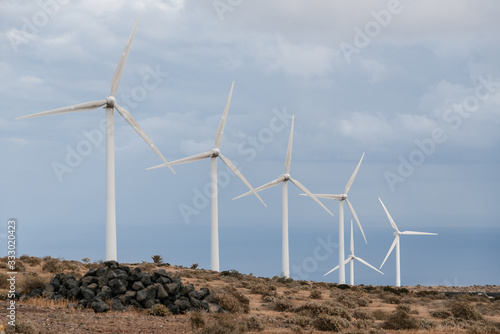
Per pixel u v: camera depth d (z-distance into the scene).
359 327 49.41
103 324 38.75
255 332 41.06
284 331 42.72
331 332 44.59
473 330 49.78
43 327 35.12
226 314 47.06
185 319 44.62
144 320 42.34
